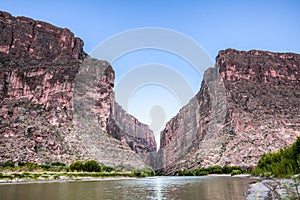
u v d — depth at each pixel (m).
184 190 31.77
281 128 132.62
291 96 179.88
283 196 19.23
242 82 181.75
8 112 110.81
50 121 109.38
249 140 121.94
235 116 136.38
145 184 42.81
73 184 43.25
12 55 154.38
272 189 27.77
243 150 114.44
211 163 101.31
